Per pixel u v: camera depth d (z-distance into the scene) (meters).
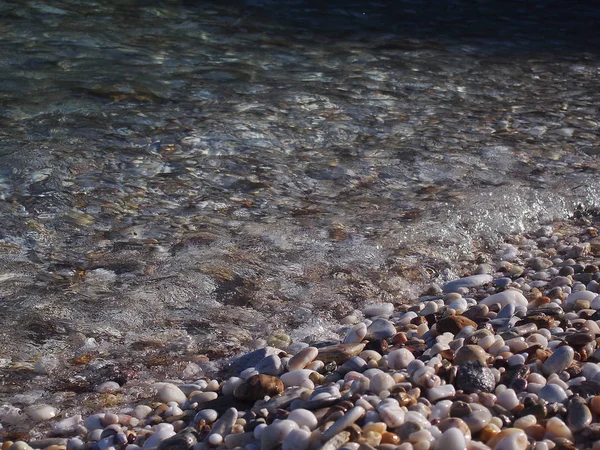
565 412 0.69
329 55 2.06
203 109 1.63
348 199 1.28
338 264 1.08
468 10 2.64
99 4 2.34
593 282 1.00
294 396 0.74
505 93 1.86
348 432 0.64
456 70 2.01
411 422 0.65
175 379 0.83
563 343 0.82
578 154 1.50
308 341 0.90
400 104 1.73
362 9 2.53
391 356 0.80
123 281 1.02
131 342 0.90
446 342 0.84
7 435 0.73
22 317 0.93
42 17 2.19
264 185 1.32
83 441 0.72
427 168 1.40
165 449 0.67
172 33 2.15
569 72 2.06
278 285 1.03
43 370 0.84
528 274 1.06
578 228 1.23
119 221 1.18
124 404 0.78
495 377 0.75
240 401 0.76
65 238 1.12
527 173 1.40
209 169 1.36
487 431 0.66
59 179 1.29
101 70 1.84
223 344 0.90
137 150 1.43
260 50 2.07
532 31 2.45
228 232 1.15
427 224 1.19
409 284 1.04
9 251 1.08
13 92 1.67
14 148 1.40
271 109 1.65
